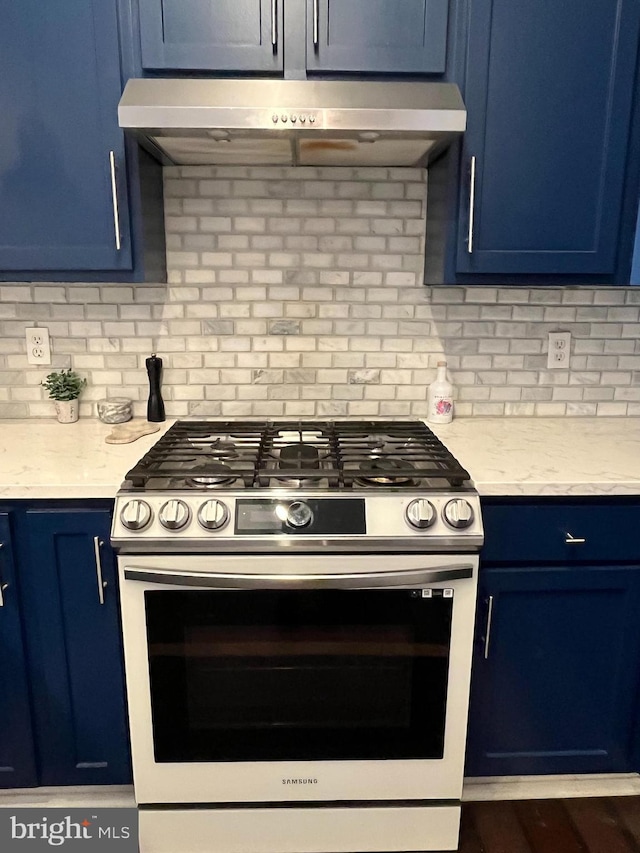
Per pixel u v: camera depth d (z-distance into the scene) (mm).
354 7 1462
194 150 1607
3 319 1877
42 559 1434
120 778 1576
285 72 1486
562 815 1631
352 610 1365
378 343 1951
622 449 1684
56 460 1537
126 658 1372
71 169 1540
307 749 1438
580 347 1984
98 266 1598
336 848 1513
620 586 1505
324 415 1993
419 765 1455
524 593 1500
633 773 1696
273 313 1918
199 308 1904
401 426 1832
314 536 1301
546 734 1600
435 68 1503
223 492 1329
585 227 1620
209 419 1974
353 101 1401
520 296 1938
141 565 1315
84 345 1910
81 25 1468
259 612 1362
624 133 1571
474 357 1975
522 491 1416
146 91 1407
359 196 1851
